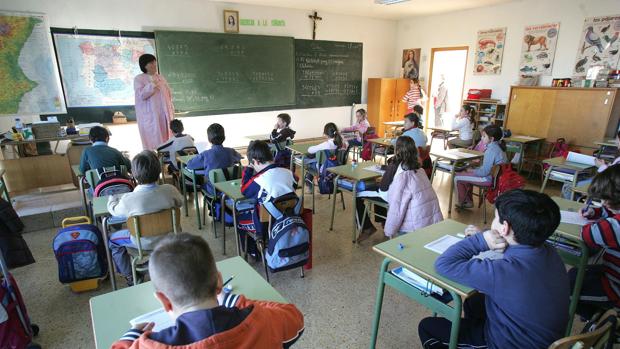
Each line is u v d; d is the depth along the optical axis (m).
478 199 4.60
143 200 2.03
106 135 3.25
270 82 7.11
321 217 3.88
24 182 3.97
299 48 7.34
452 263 1.34
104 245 2.49
